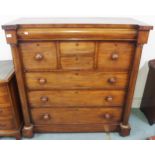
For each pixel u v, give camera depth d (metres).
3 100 1.33
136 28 1.11
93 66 1.24
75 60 1.21
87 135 1.57
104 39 1.13
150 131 1.64
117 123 1.53
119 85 1.34
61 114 1.46
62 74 1.27
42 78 1.28
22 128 1.52
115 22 1.19
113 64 1.24
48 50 1.17
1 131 1.48
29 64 1.22
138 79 1.87
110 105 1.43
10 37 1.09
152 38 1.65
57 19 1.36
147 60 1.76
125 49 1.19
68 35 1.10
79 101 1.40
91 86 1.33
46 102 1.40
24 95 1.33
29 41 1.14
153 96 1.66
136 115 1.88
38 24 1.08
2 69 1.41
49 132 1.58
